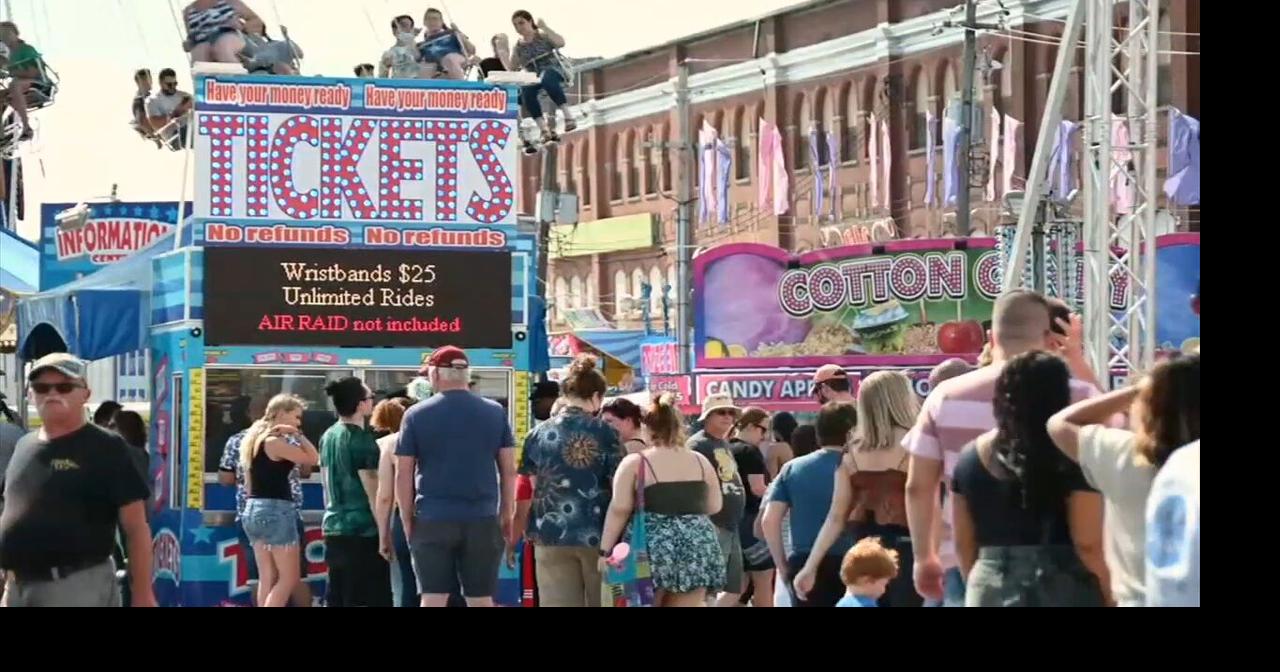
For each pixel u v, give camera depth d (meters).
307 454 13.88
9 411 18.77
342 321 16.83
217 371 16.52
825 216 65.06
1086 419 8.84
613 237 77.25
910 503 9.66
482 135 17.14
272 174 16.81
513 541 13.78
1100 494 8.90
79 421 10.06
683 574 11.88
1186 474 8.41
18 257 27.45
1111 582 8.83
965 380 9.52
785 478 11.88
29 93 35.31
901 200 61.41
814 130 65.38
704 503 12.02
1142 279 22.06
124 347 17.70
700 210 69.56
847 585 11.12
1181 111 48.31
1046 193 29.73
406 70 25.05
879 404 11.29
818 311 30.36
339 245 16.88
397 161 17.05
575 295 80.75
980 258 29.28
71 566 9.98
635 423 14.02
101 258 29.30
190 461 16.30
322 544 15.90
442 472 12.25
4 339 27.00
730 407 13.42
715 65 71.12
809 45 65.81
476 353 17.06
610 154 78.25
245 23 22.78
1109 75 21.25
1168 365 8.54
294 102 16.88
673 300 74.00
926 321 29.53
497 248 17.17
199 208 16.69
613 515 11.93
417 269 17.00
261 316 16.64
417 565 12.34
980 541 9.07
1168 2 48.91
